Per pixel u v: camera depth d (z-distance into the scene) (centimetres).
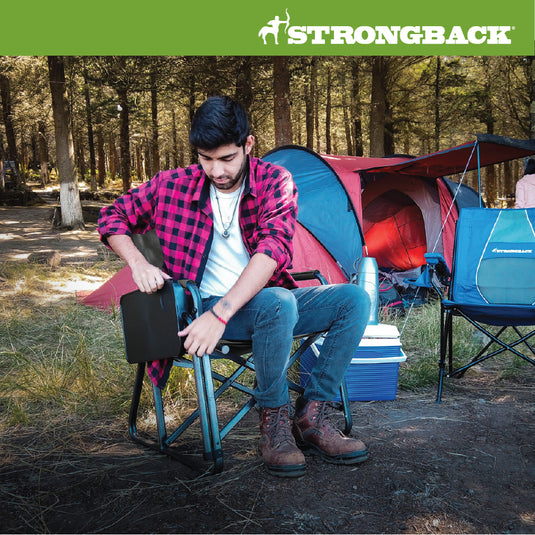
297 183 541
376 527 167
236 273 211
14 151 2481
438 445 228
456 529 167
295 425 220
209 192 205
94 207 1551
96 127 2856
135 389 229
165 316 189
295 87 1962
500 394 295
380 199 691
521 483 196
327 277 505
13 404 271
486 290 309
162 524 168
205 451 194
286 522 170
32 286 599
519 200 575
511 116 1856
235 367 314
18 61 1778
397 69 1717
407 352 376
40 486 192
